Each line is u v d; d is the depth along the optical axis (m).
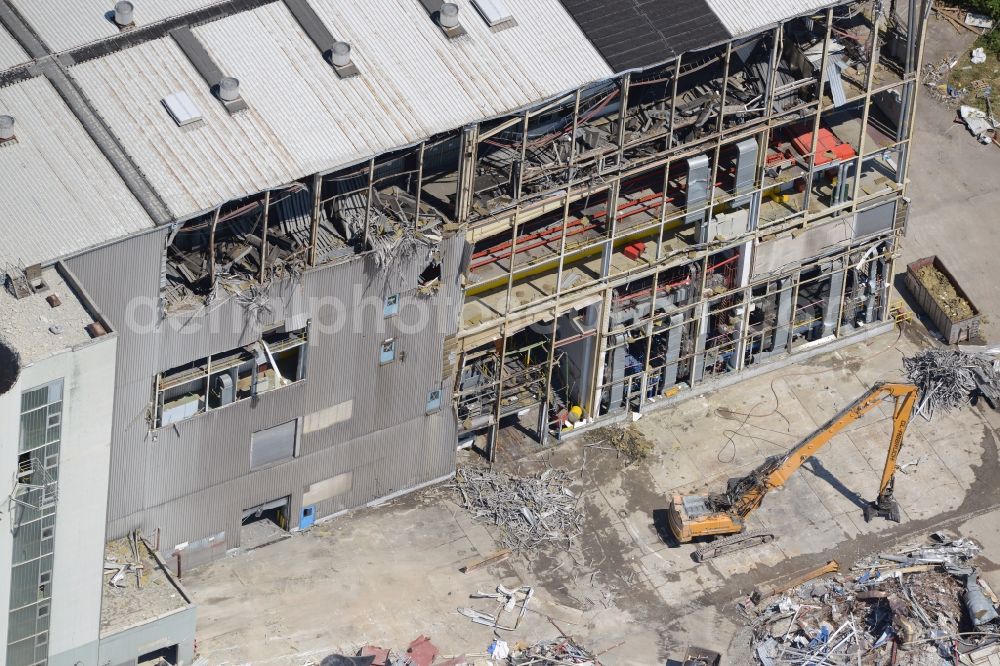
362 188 104.62
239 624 107.38
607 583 111.31
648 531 114.44
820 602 110.25
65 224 95.12
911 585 110.88
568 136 109.88
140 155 98.38
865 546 114.00
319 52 103.81
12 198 95.62
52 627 98.44
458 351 111.19
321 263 102.25
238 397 105.25
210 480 106.56
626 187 115.88
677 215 113.62
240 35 103.69
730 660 107.31
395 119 101.81
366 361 107.31
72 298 93.38
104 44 102.00
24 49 101.31
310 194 102.31
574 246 111.31
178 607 102.56
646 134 110.25
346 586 110.00
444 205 106.81
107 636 100.44
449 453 115.44
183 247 102.00
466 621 108.69
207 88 101.38
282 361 107.38
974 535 114.88
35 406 90.81
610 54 106.25
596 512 115.31
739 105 112.88
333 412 108.44
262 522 113.25
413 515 114.56
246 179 98.38
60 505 94.31
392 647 107.00
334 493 112.75
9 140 97.56
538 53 105.81
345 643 107.06
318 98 102.06
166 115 100.06
